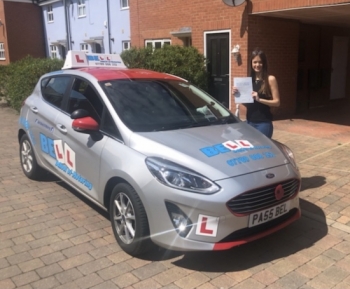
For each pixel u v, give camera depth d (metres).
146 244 3.58
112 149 3.89
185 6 12.74
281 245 3.95
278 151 4.00
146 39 14.93
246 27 9.63
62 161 4.80
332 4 7.92
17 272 3.47
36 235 4.14
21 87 11.44
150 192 3.41
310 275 3.44
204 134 4.00
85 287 3.27
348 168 6.12
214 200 3.25
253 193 3.40
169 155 3.54
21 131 5.94
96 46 20.56
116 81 4.52
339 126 9.51
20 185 5.64
